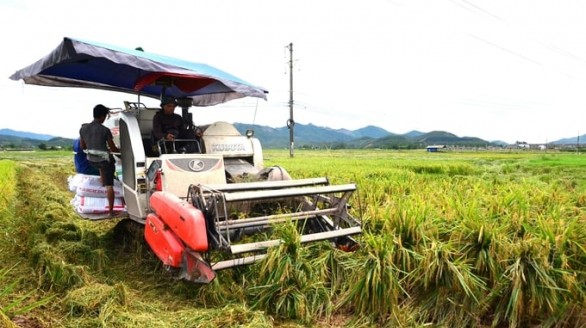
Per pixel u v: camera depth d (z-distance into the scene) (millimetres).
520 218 5000
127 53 5449
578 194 7352
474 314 4242
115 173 7309
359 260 4875
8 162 24297
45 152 72688
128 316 3994
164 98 6738
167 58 6383
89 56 5652
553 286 4086
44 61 5793
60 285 4883
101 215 6797
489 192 7691
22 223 7781
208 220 4578
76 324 3928
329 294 4695
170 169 5523
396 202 6168
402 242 4895
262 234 5188
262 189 5125
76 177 7297
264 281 4633
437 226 5125
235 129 7219
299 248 4691
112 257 6414
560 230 4516
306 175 14211
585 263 4309
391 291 4305
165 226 4816
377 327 4262
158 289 5051
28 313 4191
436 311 4371
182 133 6867
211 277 4211
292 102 44312
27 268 5594
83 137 6703
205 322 3924
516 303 4051
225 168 6652
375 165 22359
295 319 4367
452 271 4383
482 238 4613
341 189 5113
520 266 4176
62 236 6848
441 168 21781
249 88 6137
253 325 3848
